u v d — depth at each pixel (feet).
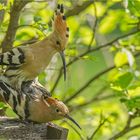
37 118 29.12
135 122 44.06
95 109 42.93
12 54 29.84
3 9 33.83
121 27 42.70
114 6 43.50
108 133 41.75
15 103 29.25
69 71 39.37
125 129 38.65
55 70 38.60
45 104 29.04
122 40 41.09
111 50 41.27
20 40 38.75
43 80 37.06
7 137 28.35
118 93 34.68
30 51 29.94
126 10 36.37
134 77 38.14
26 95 29.27
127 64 40.52
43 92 30.12
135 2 36.22
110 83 36.06
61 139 28.68
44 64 30.27
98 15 43.52
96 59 38.70
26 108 29.04
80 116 43.65
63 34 30.04
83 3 40.19
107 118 39.09
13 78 29.91
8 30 35.17
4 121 29.53
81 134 39.96
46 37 30.32
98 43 43.93
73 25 42.83
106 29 43.91
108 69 40.57
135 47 41.09
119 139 40.75
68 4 40.63
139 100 33.94
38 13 40.24
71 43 41.42
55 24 30.14
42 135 28.81
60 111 29.27
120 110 44.45
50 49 30.19
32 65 29.91
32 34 38.81
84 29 43.73
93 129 42.93
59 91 40.70
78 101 43.39
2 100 29.78
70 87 40.24
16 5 34.91
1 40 37.27
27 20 39.32
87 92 47.57
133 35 41.06
